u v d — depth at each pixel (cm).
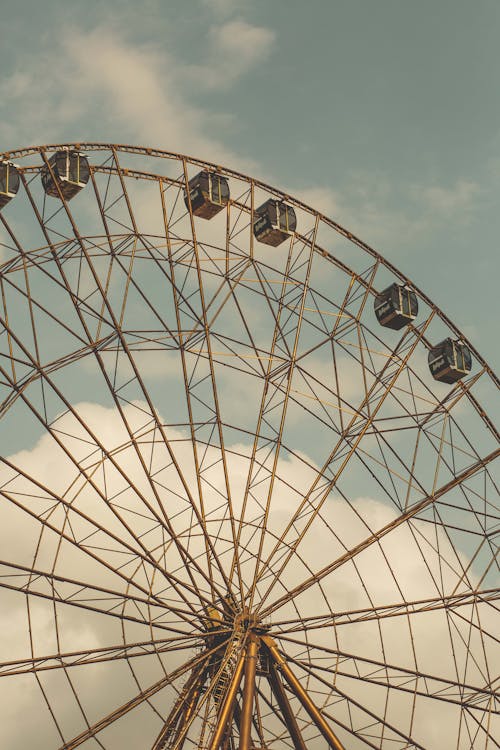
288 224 6738
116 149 6216
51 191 6122
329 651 6125
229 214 6538
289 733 5916
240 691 6041
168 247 6250
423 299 7112
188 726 5781
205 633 5919
